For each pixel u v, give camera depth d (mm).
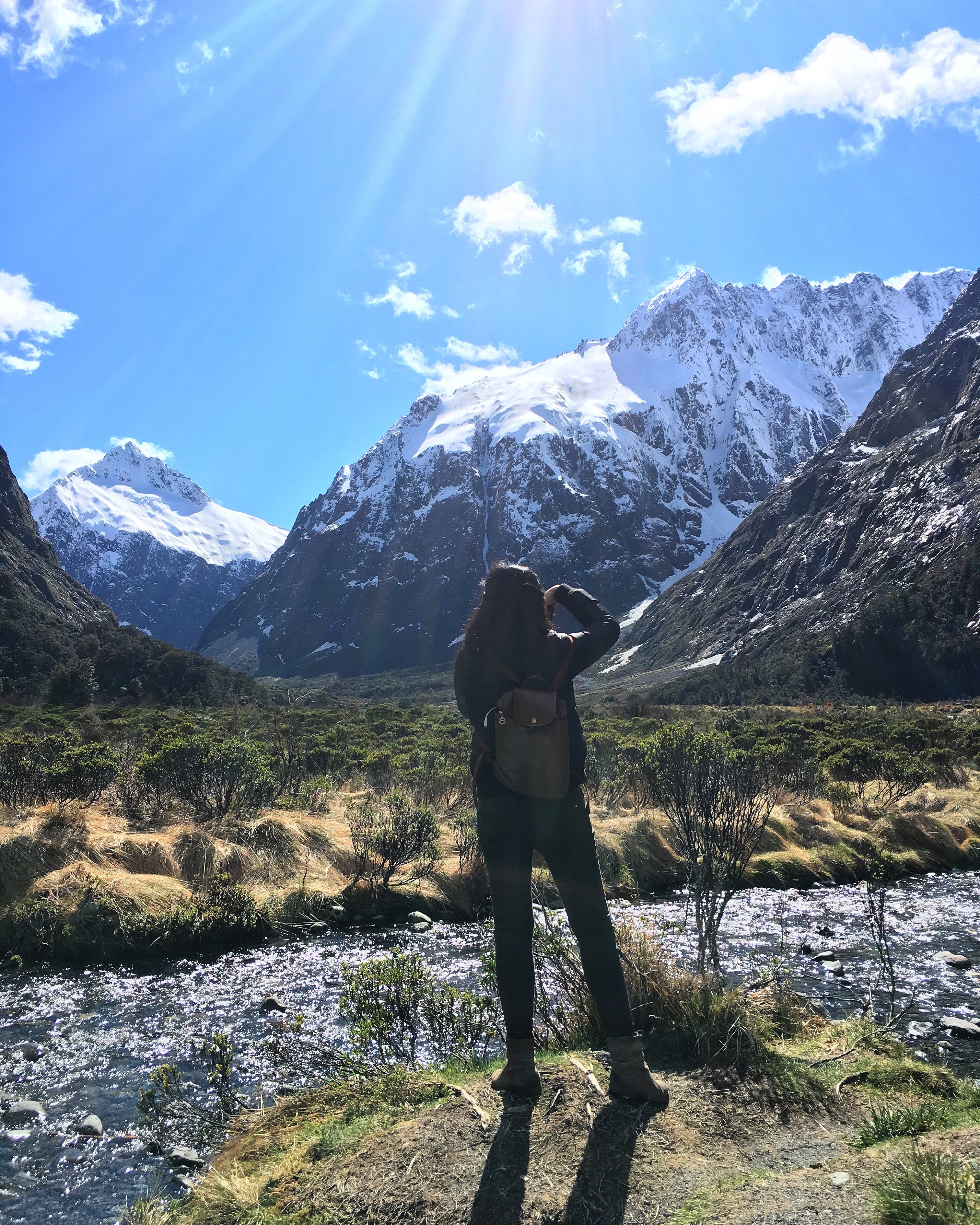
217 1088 4195
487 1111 2676
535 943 4121
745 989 3842
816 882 11695
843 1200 2002
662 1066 3047
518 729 2689
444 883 10398
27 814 10211
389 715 44688
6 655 72062
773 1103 2689
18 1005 6629
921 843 13656
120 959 7883
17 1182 4012
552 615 3014
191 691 65625
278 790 12883
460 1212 2146
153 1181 3994
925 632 83500
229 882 9445
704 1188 2143
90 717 39125
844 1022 4180
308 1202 2373
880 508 119750
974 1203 1843
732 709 67688
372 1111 3033
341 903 9688
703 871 5191
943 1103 2791
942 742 26547
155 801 12117
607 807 14062
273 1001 6625
